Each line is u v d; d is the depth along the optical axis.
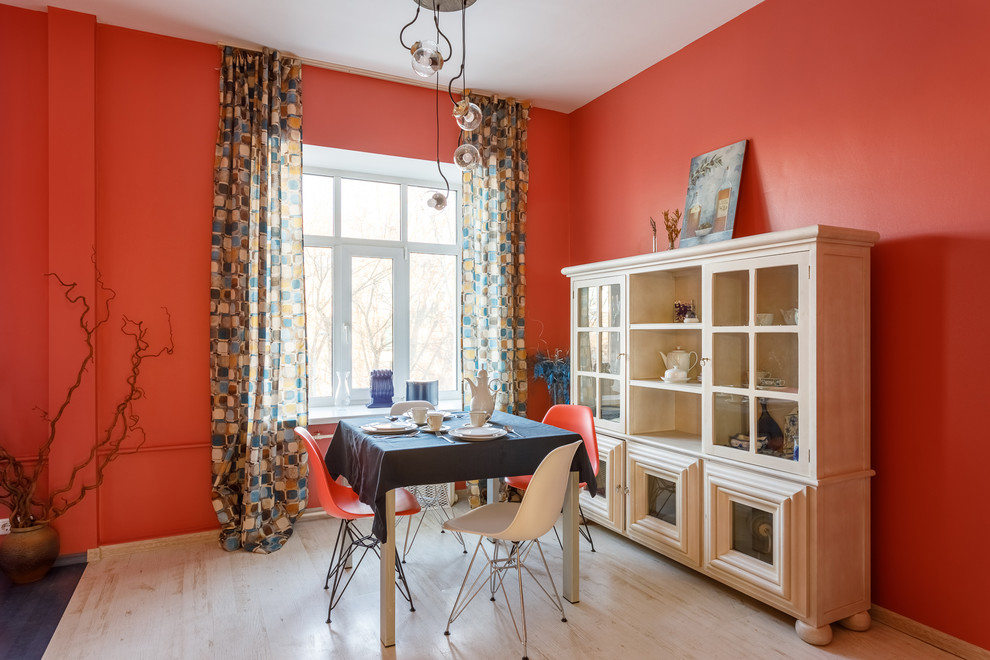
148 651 2.44
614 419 3.68
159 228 3.59
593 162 4.65
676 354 3.43
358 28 3.54
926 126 2.52
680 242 3.68
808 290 2.49
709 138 3.60
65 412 3.31
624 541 3.72
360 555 3.50
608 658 2.39
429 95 4.38
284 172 3.86
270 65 3.79
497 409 4.51
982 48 2.34
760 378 2.71
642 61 4.00
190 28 3.54
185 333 3.65
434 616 2.74
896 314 2.64
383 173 4.65
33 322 3.33
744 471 2.79
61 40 3.32
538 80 4.29
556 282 4.87
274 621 2.69
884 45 2.68
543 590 3.01
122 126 3.52
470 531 2.54
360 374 4.56
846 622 2.63
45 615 2.73
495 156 4.53
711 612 2.77
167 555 3.47
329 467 3.24
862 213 2.77
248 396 3.68
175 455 3.63
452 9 3.10
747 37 3.35
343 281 4.50
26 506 3.11
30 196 3.32
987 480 2.35
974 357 2.38
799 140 3.06
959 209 2.42
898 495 2.64
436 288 4.86
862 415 2.61
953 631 2.45
